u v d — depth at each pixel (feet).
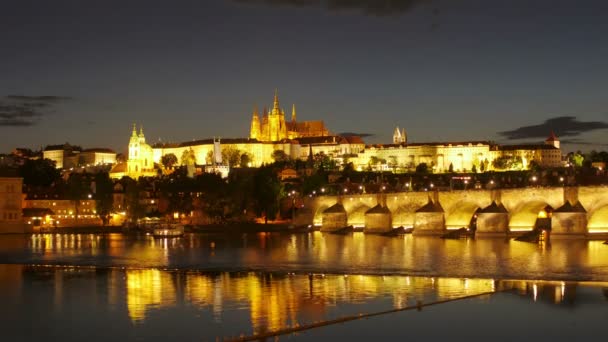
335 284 439.63
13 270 536.01
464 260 578.66
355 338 305.12
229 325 326.03
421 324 327.67
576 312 350.64
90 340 306.76
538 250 655.76
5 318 348.18
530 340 302.66
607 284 431.43
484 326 324.60
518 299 381.60
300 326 321.73
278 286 433.07
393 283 441.68
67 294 412.98
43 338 311.27
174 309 361.71
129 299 392.27
